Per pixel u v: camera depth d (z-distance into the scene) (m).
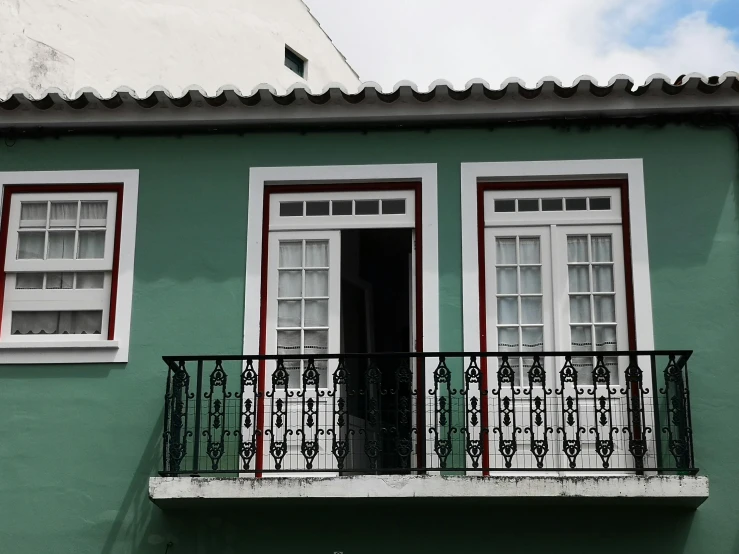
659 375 9.23
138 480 9.23
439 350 9.41
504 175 9.75
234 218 9.85
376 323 12.33
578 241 9.69
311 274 9.80
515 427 8.80
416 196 9.82
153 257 9.78
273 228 9.86
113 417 9.39
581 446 9.15
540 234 9.70
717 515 8.91
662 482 8.53
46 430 9.38
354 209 9.85
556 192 9.76
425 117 9.80
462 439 9.20
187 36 13.76
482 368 9.36
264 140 10.02
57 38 12.45
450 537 8.98
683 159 9.72
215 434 9.30
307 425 8.89
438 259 9.61
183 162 10.01
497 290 9.62
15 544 9.13
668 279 9.45
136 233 9.84
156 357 9.53
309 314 9.70
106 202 9.98
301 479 8.70
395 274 12.50
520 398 9.37
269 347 9.64
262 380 9.51
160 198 9.93
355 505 8.93
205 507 9.04
